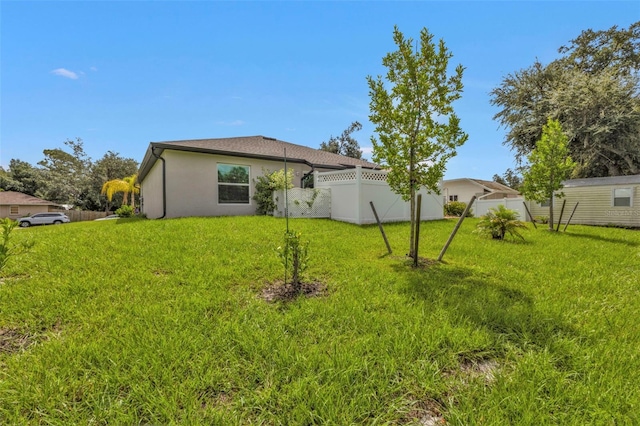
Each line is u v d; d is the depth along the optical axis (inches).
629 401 66.3
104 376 72.9
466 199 1080.8
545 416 62.0
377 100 194.4
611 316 113.7
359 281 151.9
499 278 163.9
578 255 231.5
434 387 71.7
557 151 395.9
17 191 1435.8
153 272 154.6
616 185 536.4
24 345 90.3
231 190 425.7
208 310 113.9
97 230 253.8
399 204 445.1
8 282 133.8
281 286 143.9
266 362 80.7
